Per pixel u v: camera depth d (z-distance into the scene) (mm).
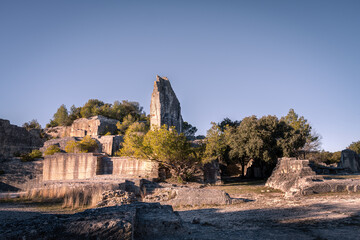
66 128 92000
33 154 58781
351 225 8961
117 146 66562
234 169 59969
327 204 13594
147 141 37969
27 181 50031
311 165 44750
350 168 42094
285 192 20891
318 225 9312
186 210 16281
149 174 39406
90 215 7965
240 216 12531
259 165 48594
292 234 8336
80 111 100562
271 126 44594
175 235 8797
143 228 8805
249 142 42750
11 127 70375
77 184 22766
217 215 13500
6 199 19781
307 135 53344
